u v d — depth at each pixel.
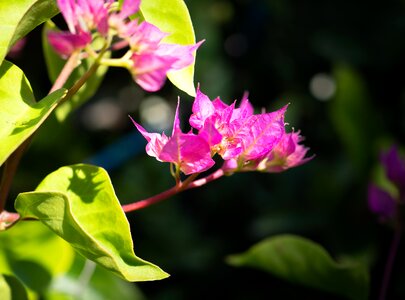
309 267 0.57
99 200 0.42
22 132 0.40
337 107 0.85
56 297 0.57
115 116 1.01
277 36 0.99
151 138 0.43
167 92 0.99
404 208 0.57
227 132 0.44
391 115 0.95
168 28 0.45
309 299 0.72
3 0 0.42
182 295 0.79
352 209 0.82
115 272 0.40
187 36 0.45
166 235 0.83
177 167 0.43
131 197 0.84
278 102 0.94
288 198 0.88
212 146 0.43
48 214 0.41
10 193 0.79
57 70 0.52
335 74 0.87
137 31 0.41
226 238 0.86
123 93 1.01
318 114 0.95
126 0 0.41
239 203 0.88
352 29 0.98
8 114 0.42
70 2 0.40
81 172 0.43
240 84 0.97
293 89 0.97
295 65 0.98
